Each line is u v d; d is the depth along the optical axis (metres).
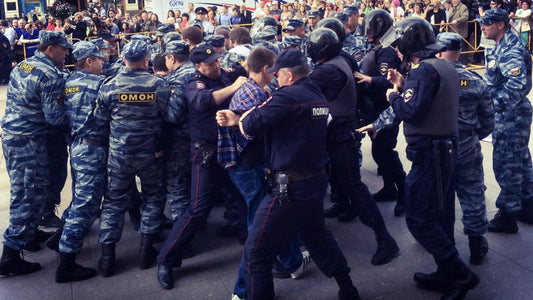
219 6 16.44
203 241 4.37
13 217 3.82
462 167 3.60
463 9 12.49
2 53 14.41
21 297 3.59
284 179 2.92
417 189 3.25
